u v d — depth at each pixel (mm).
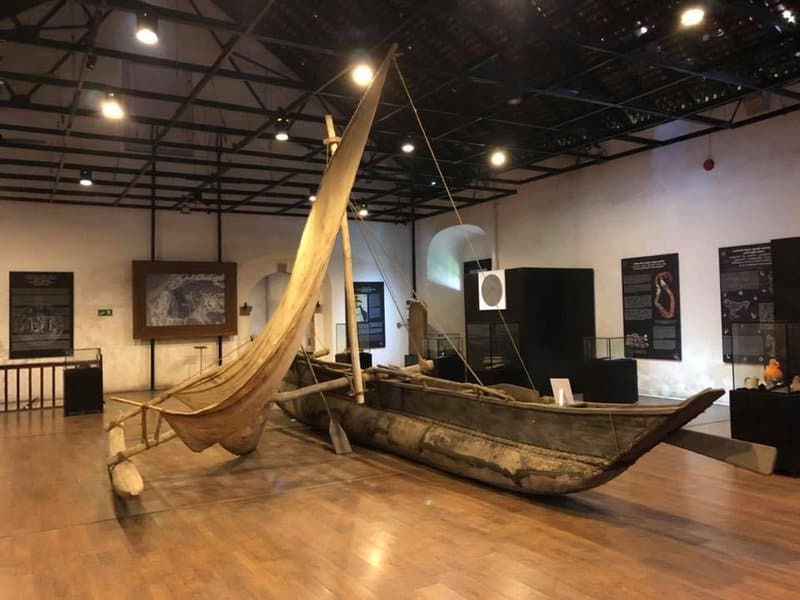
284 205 13133
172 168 12242
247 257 13781
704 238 8852
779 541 3752
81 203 11859
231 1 11297
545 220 11664
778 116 7926
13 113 10734
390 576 3346
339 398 7406
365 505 4660
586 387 8977
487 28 8141
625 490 4875
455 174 11891
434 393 5762
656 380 9531
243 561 3611
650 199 9625
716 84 8039
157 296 12695
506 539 3863
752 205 8234
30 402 9969
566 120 9250
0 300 11555
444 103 9984
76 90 7070
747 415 5484
